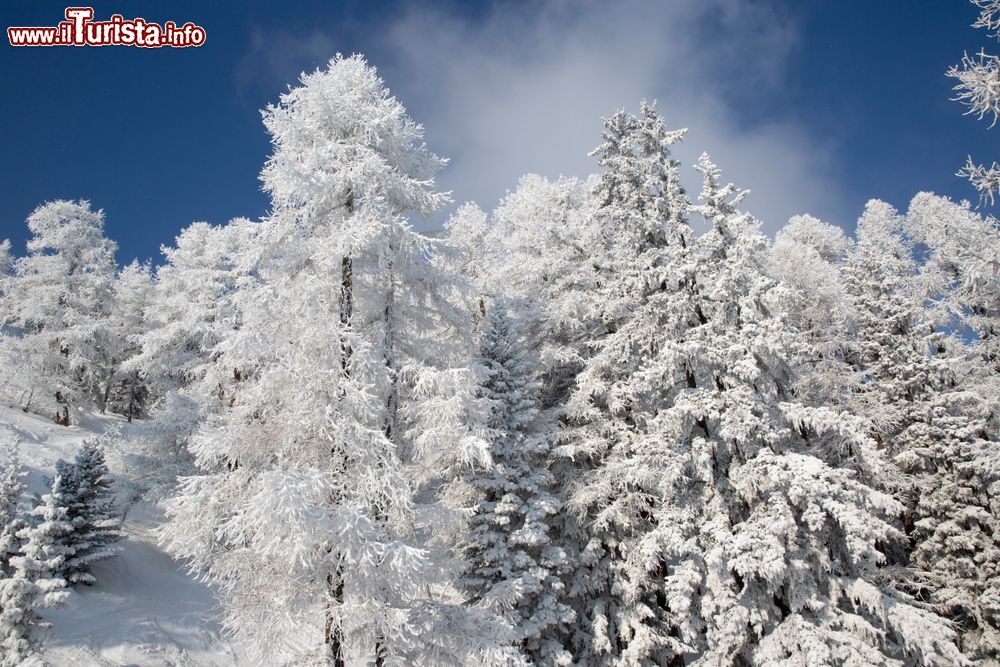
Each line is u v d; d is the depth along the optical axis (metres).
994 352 23.66
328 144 11.91
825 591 12.84
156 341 31.42
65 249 36.22
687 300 15.42
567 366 19.91
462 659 10.63
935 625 11.53
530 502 15.62
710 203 16.14
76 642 13.98
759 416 14.07
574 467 18.03
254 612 10.15
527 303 20.41
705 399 14.42
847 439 13.57
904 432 18.05
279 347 10.91
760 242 14.73
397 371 12.48
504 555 14.84
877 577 13.47
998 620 15.21
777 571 12.01
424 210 13.34
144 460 22.48
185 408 23.86
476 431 11.80
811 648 11.66
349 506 9.42
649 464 14.34
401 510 10.88
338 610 9.82
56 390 32.62
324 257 11.66
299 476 9.14
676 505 14.84
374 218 11.36
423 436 11.08
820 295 26.75
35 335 33.22
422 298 13.76
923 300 27.80
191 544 10.36
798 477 12.49
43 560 14.23
